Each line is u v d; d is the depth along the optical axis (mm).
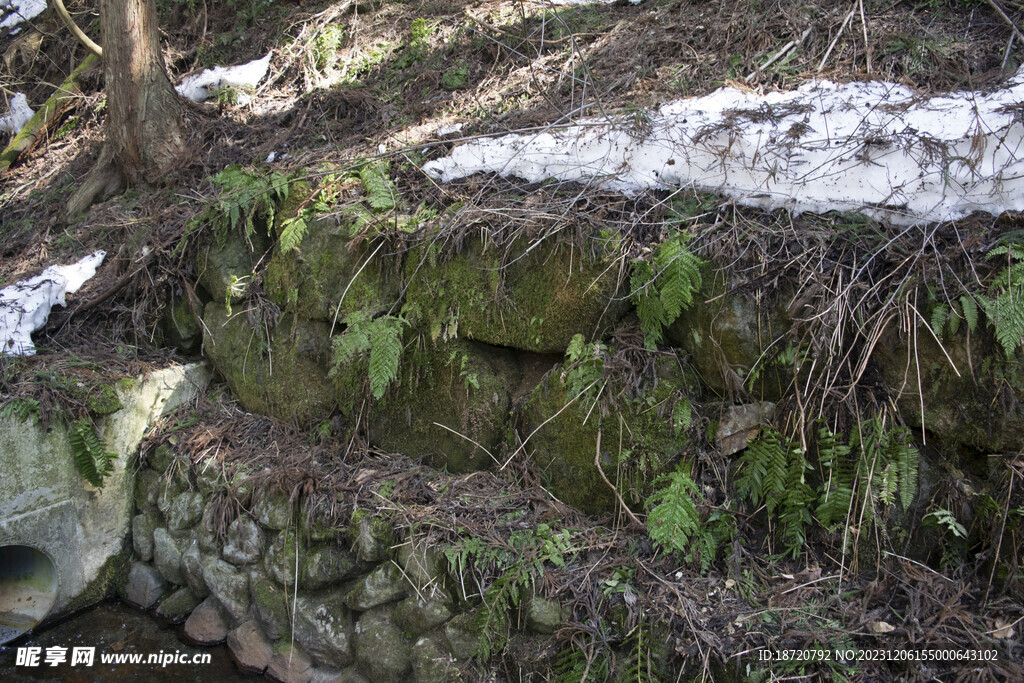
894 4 3586
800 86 3199
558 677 2730
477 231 3389
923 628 2521
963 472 2676
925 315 2639
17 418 3523
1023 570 2490
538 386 3271
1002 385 2520
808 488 2748
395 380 3631
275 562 3439
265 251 4164
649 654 2615
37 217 5215
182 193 4746
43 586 3824
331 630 3287
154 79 4895
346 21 5594
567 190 3402
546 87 4129
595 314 3100
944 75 3137
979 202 2791
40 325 4137
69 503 3766
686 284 2791
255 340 4102
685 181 3191
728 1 4031
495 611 2826
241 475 3650
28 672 3438
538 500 3209
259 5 6062
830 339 2684
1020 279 2459
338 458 3691
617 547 2926
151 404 4082
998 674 2357
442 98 4559
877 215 2902
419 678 3014
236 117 5270
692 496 2875
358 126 4762
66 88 6020
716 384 2938
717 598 2715
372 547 3178
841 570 2709
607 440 3051
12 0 7047
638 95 3584
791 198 2998
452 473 3547
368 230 3674
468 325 3434
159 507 3941
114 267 4504
